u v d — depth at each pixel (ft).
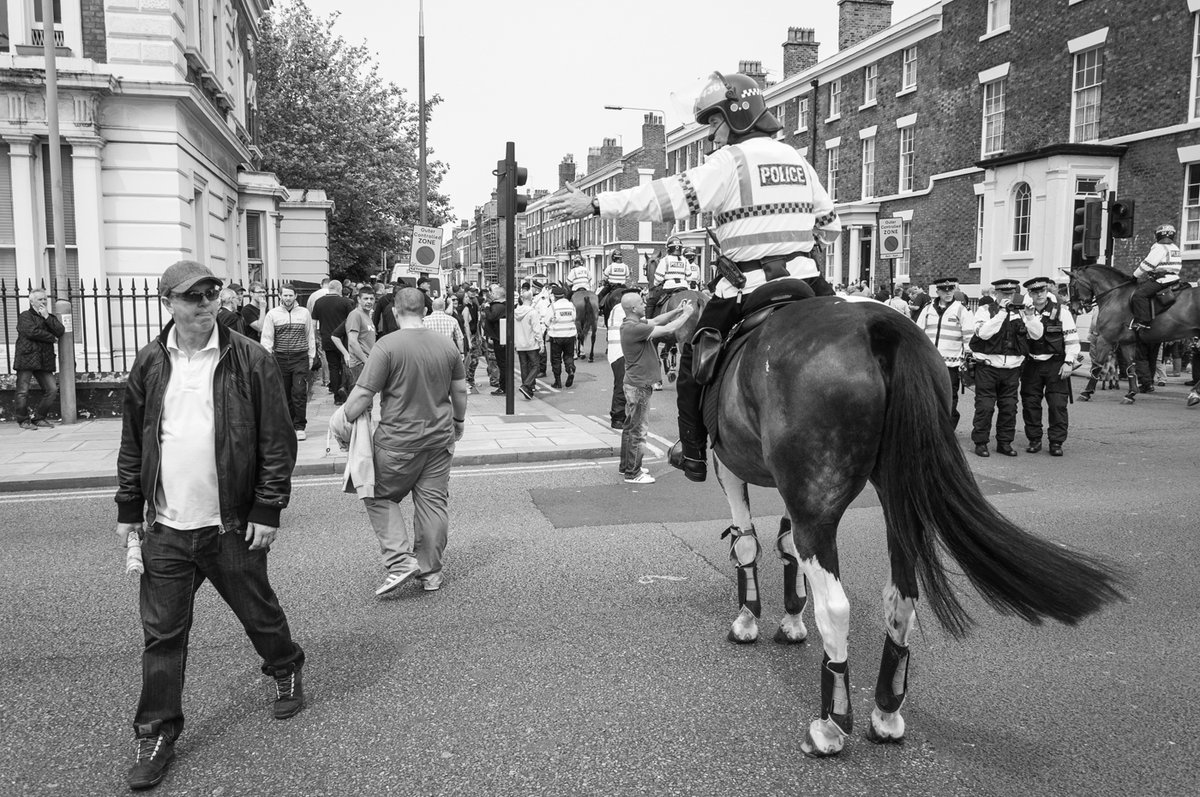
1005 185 72.90
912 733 12.59
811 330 11.59
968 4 83.76
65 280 40.78
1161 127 63.41
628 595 18.84
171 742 11.91
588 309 78.79
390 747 12.41
